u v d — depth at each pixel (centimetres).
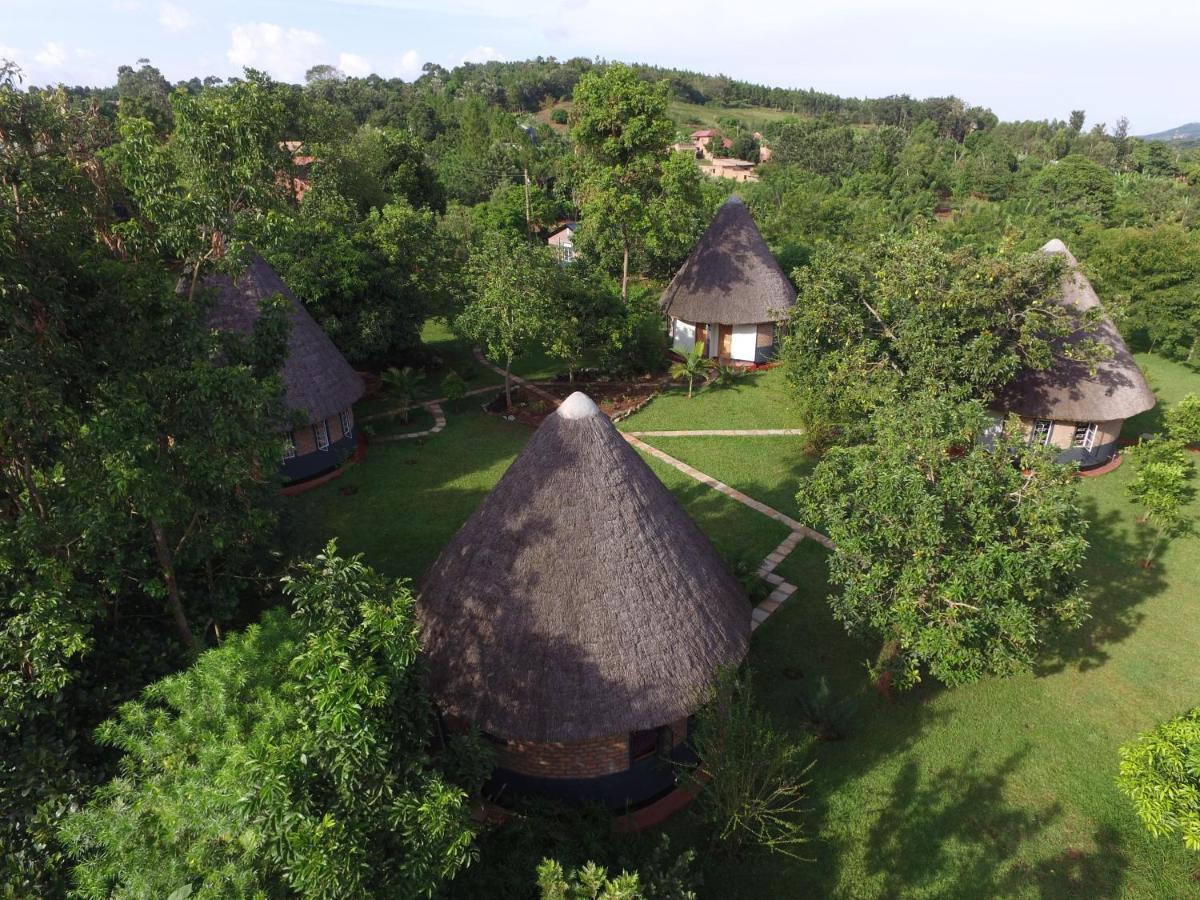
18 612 1103
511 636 1356
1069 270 2344
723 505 2603
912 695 1741
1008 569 1317
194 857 809
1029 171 11806
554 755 1405
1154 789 1089
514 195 8019
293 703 901
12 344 1004
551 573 1379
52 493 1235
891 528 1432
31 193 1116
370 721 853
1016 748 1588
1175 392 3738
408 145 6581
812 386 2622
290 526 1769
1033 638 1361
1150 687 1767
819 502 1619
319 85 11412
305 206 4181
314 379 2697
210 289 1408
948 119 19200
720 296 3947
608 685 1331
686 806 1483
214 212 1427
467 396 3666
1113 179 10150
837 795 1466
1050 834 1388
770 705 1695
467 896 1102
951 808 1441
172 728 938
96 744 1133
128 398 1121
